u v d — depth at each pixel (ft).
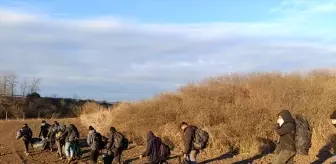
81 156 63.36
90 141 52.75
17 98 267.59
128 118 75.41
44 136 73.72
